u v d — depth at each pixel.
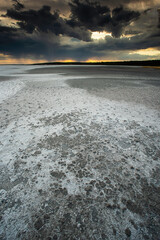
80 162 2.82
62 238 1.61
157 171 2.62
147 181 2.40
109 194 2.16
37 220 1.80
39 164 2.77
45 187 2.27
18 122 4.59
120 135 3.81
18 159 2.90
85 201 2.05
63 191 2.20
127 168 2.68
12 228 1.72
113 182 2.38
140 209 1.95
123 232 1.69
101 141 3.53
